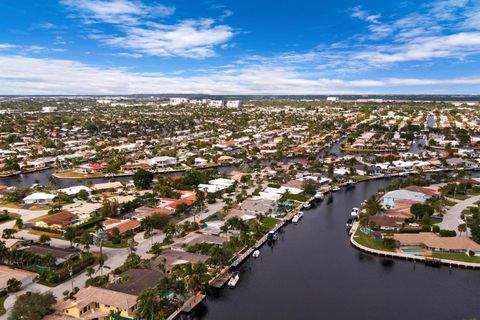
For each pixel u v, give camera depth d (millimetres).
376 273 149625
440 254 161500
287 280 144000
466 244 163875
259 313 122750
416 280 144125
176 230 175500
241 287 138750
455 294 134250
